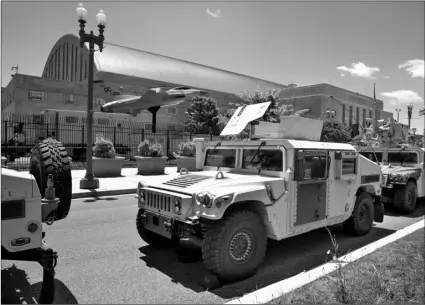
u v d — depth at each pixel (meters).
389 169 8.95
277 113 31.58
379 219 6.72
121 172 16.34
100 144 15.10
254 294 3.52
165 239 5.32
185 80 48.38
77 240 5.77
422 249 5.07
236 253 4.04
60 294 3.69
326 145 5.21
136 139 24.95
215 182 4.30
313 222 4.98
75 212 8.18
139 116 29.84
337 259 4.41
